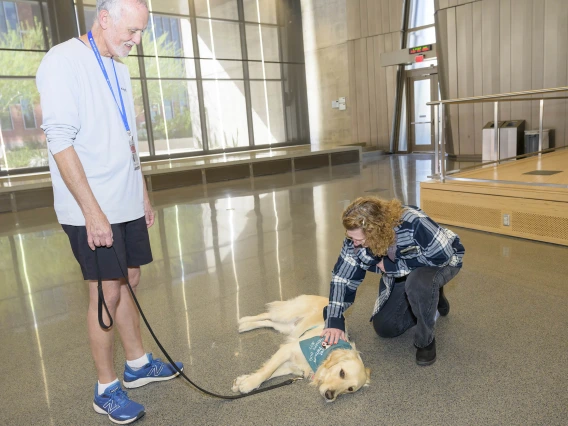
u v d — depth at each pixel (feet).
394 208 6.07
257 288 10.43
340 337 6.52
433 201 14.88
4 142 32.30
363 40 41.24
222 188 27.68
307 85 47.29
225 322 8.70
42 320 9.44
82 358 7.67
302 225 16.34
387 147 41.63
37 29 32.76
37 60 32.94
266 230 15.97
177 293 10.41
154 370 6.72
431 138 39.14
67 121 4.98
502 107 29.30
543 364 6.57
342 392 5.93
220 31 41.27
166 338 8.16
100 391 5.96
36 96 33.09
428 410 5.71
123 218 5.55
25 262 13.97
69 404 6.36
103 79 5.36
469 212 13.89
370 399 6.03
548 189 12.10
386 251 6.26
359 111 43.01
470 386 6.16
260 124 44.50
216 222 17.90
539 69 27.50
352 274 6.68
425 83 38.68
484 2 29.07
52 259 14.14
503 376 6.34
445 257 6.41
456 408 5.71
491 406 5.70
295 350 6.79
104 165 5.35
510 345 7.15
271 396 6.24
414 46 38.29
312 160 35.58
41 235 17.69
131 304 6.47
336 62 43.86
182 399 6.32
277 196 23.22
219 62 41.45
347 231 5.89
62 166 4.98
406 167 31.30
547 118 27.55
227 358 7.34
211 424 5.74
